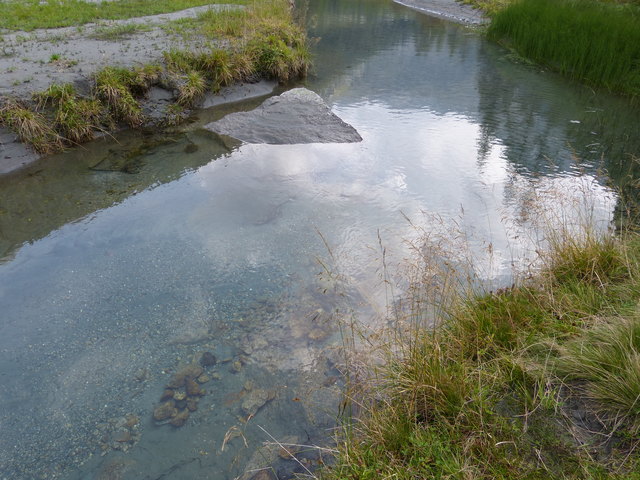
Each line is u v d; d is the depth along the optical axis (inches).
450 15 815.1
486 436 105.4
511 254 186.4
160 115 351.3
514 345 132.9
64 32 455.2
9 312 173.8
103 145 315.0
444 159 295.3
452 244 194.5
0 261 202.7
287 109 357.1
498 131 338.3
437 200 244.5
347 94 421.7
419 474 100.0
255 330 161.8
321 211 236.7
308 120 345.7
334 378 140.3
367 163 292.0
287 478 113.1
